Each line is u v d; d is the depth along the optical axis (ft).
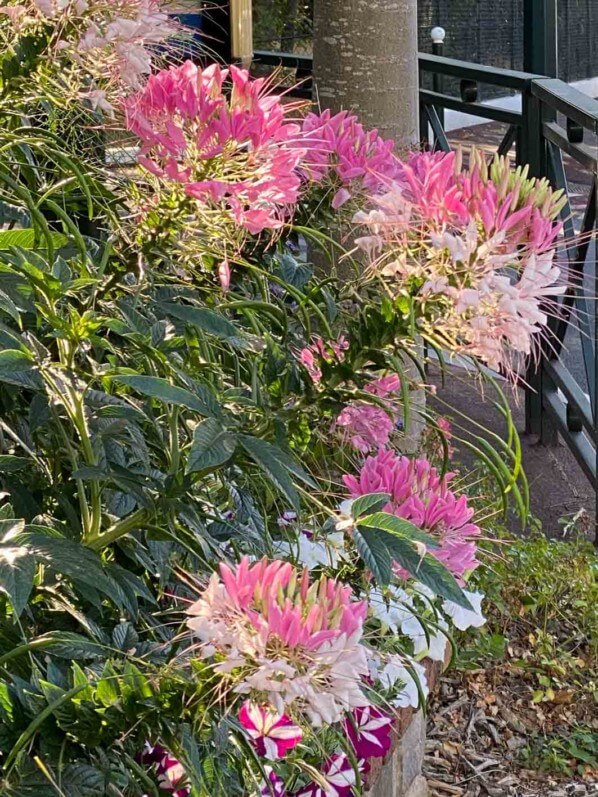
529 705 8.54
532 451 12.82
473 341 3.39
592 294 10.78
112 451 3.82
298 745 3.95
